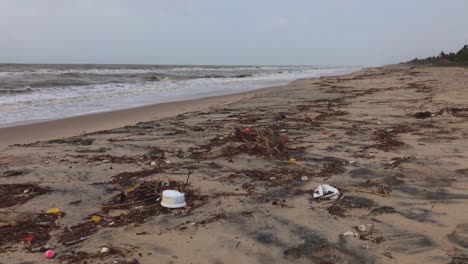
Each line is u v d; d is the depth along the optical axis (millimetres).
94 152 7105
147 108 13992
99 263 3252
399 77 27547
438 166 5820
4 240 3715
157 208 4441
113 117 11977
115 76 35562
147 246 3561
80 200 4738
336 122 9898
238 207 4449
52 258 3357
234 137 7922
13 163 6363
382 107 12328
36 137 9055
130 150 7250
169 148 7359
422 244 3520
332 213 4250
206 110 13078
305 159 6430
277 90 20328
